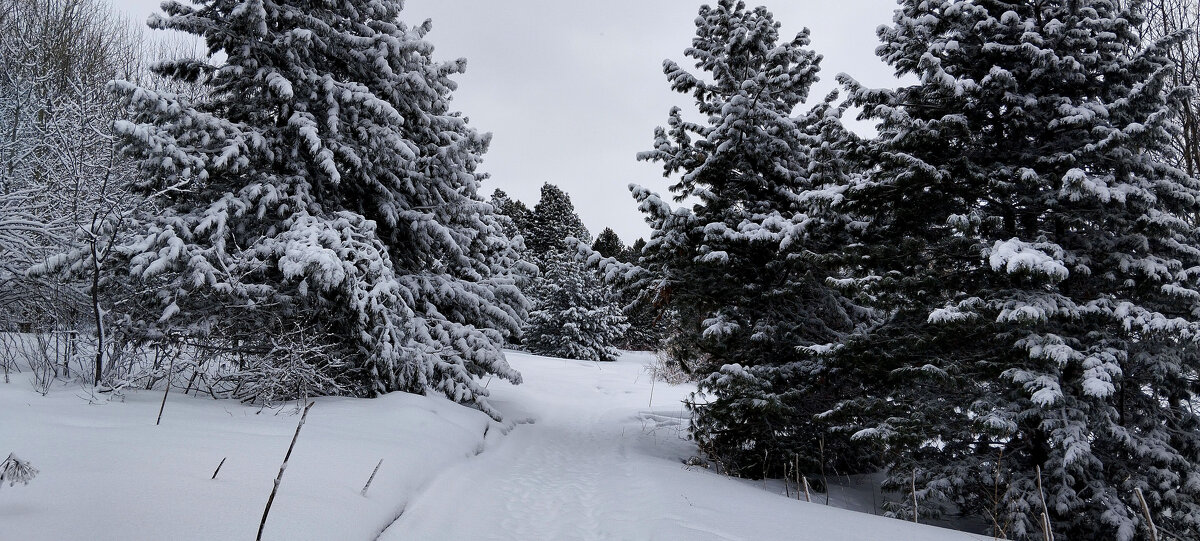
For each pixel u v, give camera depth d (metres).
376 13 11.11
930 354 8.41
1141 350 7.35
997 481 7.08
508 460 8.20
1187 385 7.71
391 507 4.66
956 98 8.22
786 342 10.12
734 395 9.49
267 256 8.70
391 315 9.17
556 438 11.09
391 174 10.84
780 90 10.88
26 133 9.56
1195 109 11.93
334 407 7.78
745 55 10.99
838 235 9.72
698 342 10.65
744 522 5.26
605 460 9.20
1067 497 6.92
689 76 11.01
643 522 5.16
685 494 6.33
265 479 4.36
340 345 9.46
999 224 7.95
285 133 9.93
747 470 9.84
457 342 11.05
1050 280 7.02
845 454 10.27
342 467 5.05
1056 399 6.91
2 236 7.97
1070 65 7.82
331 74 10.59
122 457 4.29
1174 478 6.75
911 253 8.48
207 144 8.83
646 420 14.52
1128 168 7.89
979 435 8.07
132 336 7.53
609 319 37.22
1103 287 7.87
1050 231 8.20
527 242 52.31
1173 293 6.94
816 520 5.61
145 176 8.97
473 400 10.63
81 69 15.41
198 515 3.48
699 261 9.81
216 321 8.02
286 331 8.61
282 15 9.73
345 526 3.88
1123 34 8.20
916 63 8.98
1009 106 8.40
